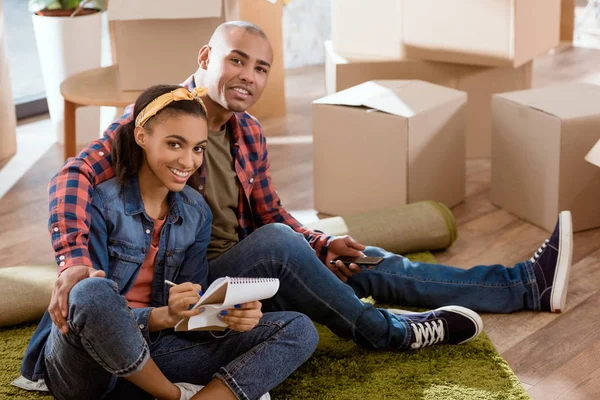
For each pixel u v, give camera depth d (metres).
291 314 1.85
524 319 2.32
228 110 2.11
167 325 1.70
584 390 1.98
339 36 3.62
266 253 1.97
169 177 1.79
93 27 3.83
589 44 5.22
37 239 2.95
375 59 3.50
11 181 3.48
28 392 2.00
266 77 2.13
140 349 1.64
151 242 1.88
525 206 2.93
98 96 2.99
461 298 2.34
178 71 3.03
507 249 2.74
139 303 1.89
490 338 2.22
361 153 2.92
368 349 2.13
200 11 2.85
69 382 1.72
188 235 1.90
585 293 2.44
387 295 2.37
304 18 5.10
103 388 1.73
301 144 3.79
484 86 3.49
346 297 2.03
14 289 2.32
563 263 2.32
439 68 3.46
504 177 3.01
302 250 1.99
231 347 1.83
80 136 3.93
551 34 3.48
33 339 1.82
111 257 1.84
